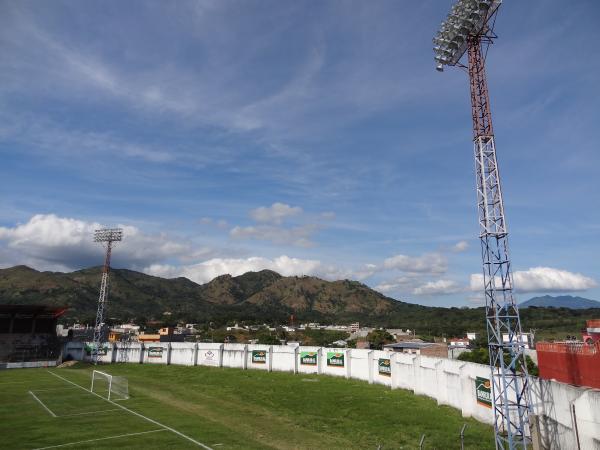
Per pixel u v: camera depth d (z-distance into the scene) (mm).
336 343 161500
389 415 43375
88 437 32438
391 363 61844
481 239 34781
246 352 82875
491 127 35531
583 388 25625
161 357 89875
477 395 41156
